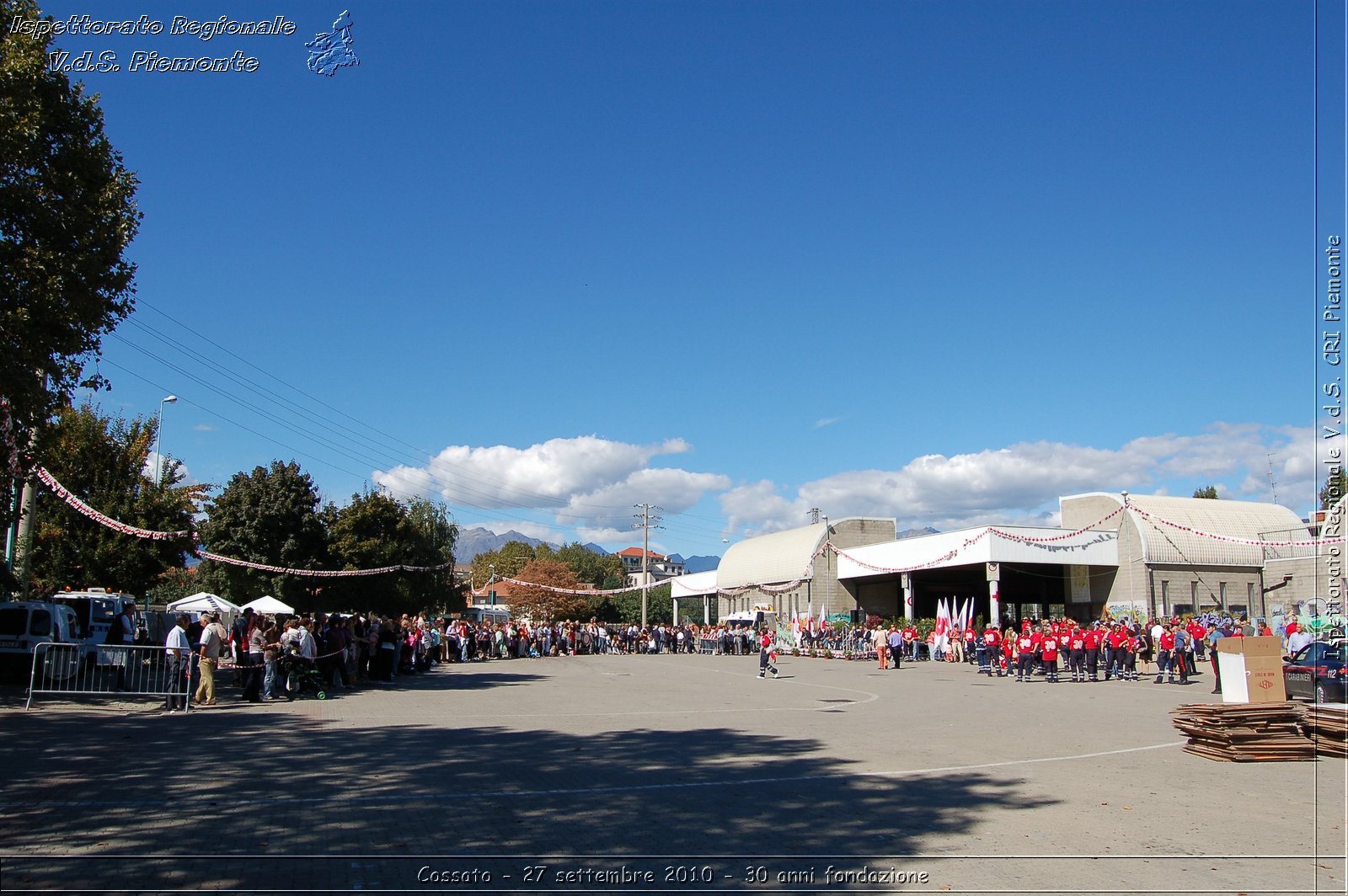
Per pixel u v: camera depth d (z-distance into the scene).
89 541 33.03
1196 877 7.42
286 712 19.02
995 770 12.36
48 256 15.45
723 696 24.12
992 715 19.52
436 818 9.27
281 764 12.41
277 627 24.08
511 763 12.68
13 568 29.34
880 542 62.28
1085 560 48.03
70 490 33.03
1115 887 7.17
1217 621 35.31
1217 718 13.40
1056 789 11.02
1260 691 17.50
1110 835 8.76
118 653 20.03
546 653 51.75
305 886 7.00
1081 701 23.06
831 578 62.34
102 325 17.36
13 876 7.07
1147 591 46.56
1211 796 10.66
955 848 8.27
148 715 17.92
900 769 12.38
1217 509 50.34
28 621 22.17
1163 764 12.98
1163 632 29.20
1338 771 12.40
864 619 58.94
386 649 28.28
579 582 90.31
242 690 23.84
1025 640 30.34
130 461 34.06
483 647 48.31
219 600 34.84
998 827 9.05
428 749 13.87
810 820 9.29
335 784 10.98
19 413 16.48
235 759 12.79
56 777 11.11
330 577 45.16
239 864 7.53
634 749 14.16
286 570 42.50
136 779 11.11
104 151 17.19
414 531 50.56
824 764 12.77
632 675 33.25
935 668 39.12
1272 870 7.62
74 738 14.55
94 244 16.62
